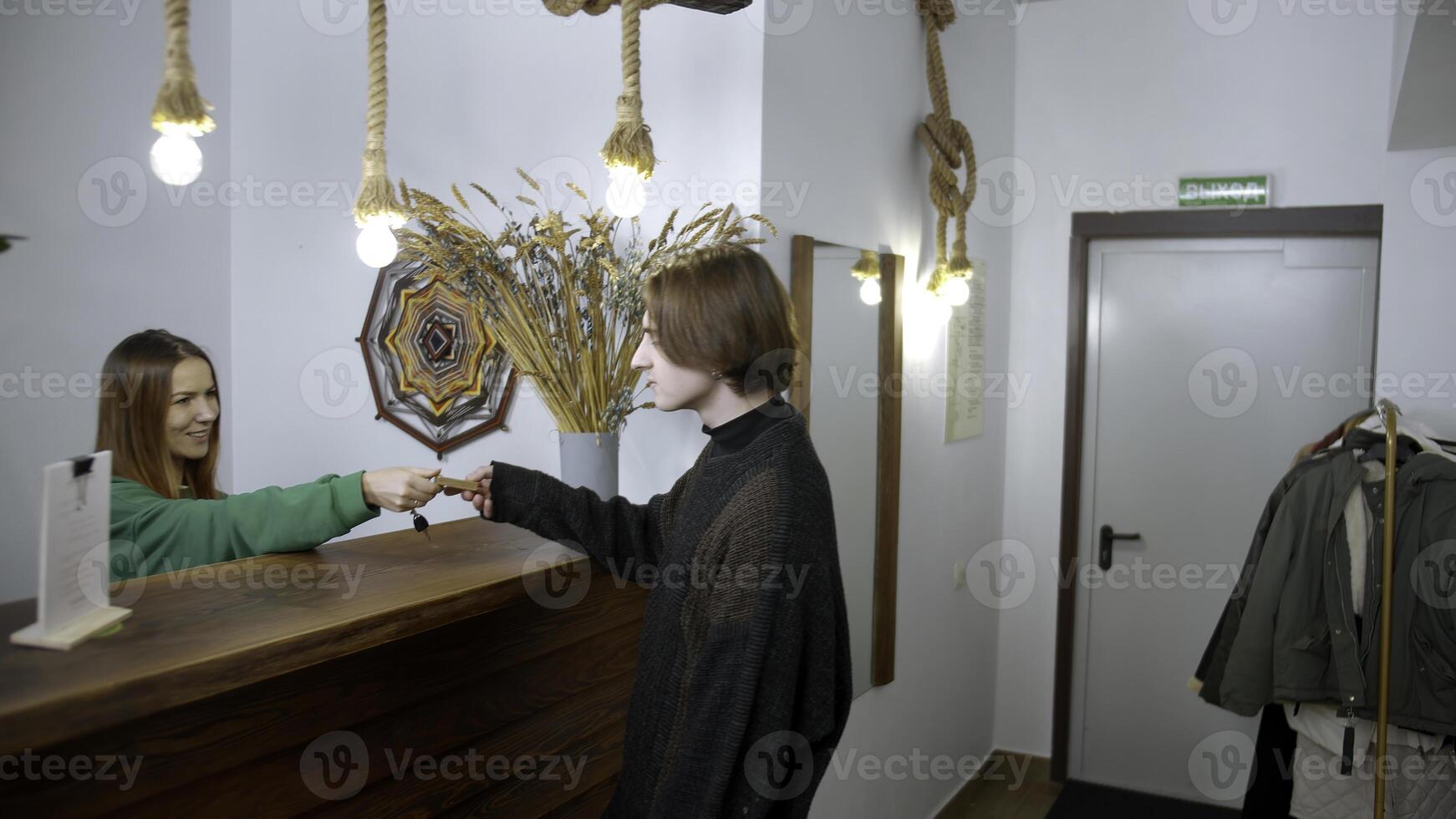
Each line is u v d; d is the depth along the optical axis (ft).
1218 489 11.35
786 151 7.06
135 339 5.67
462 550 5.10
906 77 9.19
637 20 5.18
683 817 3.70
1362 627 7.91
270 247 8.38
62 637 3.34
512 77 7.48
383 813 4.31
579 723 5.47
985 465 11.53
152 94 8.04
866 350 8.47
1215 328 11.28
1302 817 8.30
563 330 6.13
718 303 3.95
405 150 7.88
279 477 8.47
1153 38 11.23
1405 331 9.99
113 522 4.94
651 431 7.07
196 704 3.49
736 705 3.68
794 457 4.00
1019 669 12.25
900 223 9.16
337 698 4.05
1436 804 7.79
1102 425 11.80
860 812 8.80
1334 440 8.87
